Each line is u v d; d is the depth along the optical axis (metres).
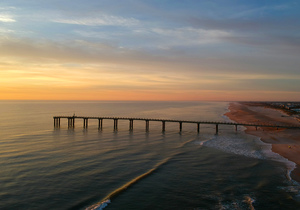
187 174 30.33
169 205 22.30
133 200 23.27
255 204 22.19
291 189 25.44
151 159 37.38
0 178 28.70
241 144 48.31
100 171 31.58
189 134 63.41
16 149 43.81
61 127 78.44
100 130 71.88
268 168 32.34
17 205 22.36
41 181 28.00
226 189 25.67
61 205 22.41
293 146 44.81
